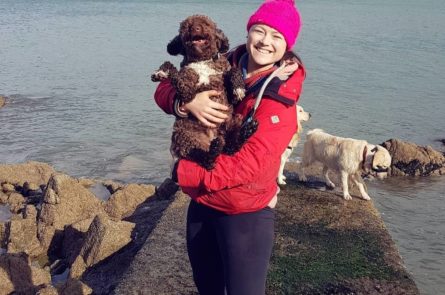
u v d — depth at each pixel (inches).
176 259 161.0
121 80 583.2
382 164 199.8
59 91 534.6
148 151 360.5
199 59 95.5
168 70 96.7
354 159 201.5
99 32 983.6
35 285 170.1
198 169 93.6
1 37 906.7
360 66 650.8
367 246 168.2
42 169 293.4
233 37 840.9
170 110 98.5
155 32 979.3
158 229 177.6
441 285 200.5
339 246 168.2
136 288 148.4
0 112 457.4
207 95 93.6
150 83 566.6
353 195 208.2
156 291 147.0
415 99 502.0
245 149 92.3
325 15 1317.7
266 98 94.3
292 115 96.2
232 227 98.1
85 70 638.5
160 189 236.8
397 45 811.4
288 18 97.9
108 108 467.8
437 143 387.9
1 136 391.2
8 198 264.7
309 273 153.6
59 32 981.8
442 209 273.0
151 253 164.1
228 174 92.1
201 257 105.6
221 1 1781.5
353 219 186.2
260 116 93.7
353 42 840.9
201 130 95.8
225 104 95.5
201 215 102.7
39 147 367.9
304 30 992.2
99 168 328.8
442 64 665.6
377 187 301.3
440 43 829.8
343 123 423.5
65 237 203.8
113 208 226.5
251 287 97.3
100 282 171.3
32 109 466.6
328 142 209.3
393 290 145.9
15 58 715.4
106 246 178.4
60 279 185.0
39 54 749.3
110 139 384.8
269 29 97.3
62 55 741.9
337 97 502.3
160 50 775.7
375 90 532.4
